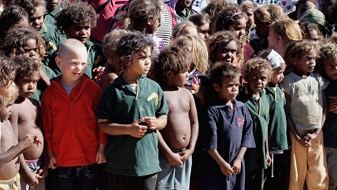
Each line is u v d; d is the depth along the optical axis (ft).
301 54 21.38
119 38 18.04
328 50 21.90
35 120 17.03
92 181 17.74
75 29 20.33
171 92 18.28
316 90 21.70
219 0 27.89
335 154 22.52
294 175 21.62
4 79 15.44
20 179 16.96
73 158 17.34
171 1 27.66
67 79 17.40
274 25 23.44
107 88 17.15
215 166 19.07
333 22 29.19
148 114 17.16
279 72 20.70
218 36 20.84
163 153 17.94
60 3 24.45
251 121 19.65
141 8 21.03
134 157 16.92
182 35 20.43
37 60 17.81
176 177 18.38
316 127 21.57
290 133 21.61
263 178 20.76
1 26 20.07
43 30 21.94
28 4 21.27
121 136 16.99
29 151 16.83
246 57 23.66
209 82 19.65
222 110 19.10
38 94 18.12
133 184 17.19
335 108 22.06
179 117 18.13
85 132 17.40
